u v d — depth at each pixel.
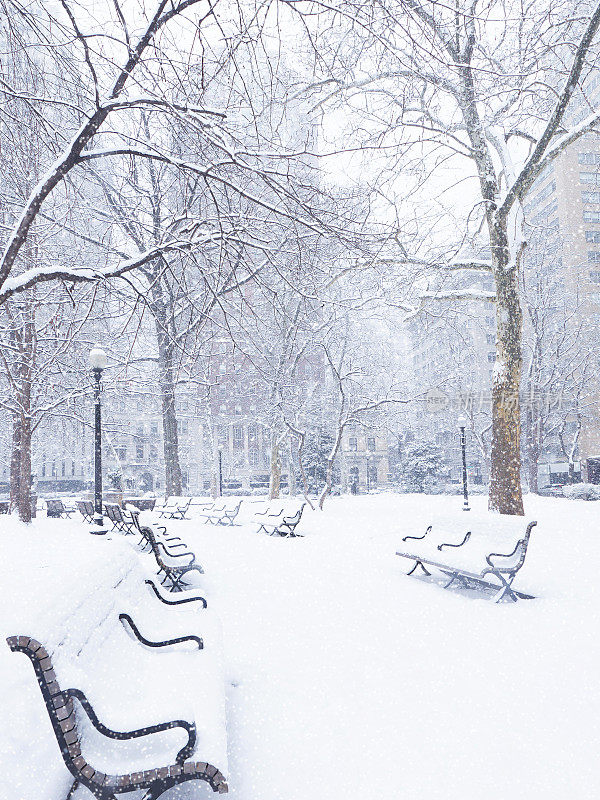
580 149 51.72
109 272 6.40
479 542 7.84
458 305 21.25
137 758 2.39
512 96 14.59
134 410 46.38
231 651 4.78
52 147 6.91
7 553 5.12
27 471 14.27
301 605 6.35
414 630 5.37
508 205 15.34
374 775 2.86
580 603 6.27
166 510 21.11
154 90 5.92
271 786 2.75
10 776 2.23
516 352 15.39
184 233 6.93
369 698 3.81
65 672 2.27
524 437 46.16
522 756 3.04
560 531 12.14
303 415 29.52
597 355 39.25
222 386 42.56
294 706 3.69
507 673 4.24
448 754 3.07
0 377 15.28
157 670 3.33
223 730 2.58
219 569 8.68
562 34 12.61
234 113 6.48
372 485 63.41
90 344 14.66
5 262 5.79
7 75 6.50
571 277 44.56
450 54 11.71
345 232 6.25
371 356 31.98
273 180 5.99
